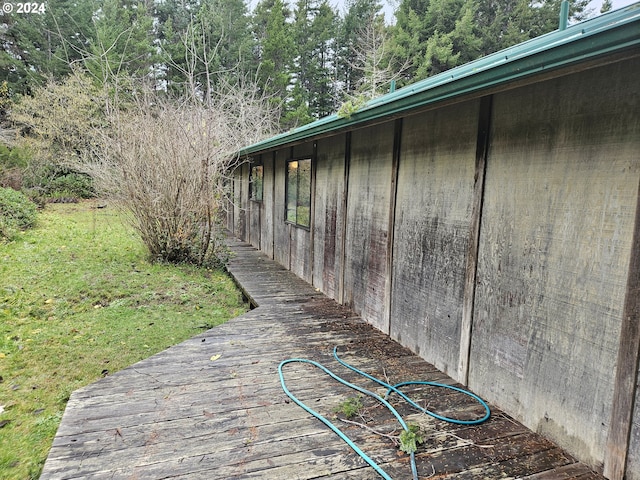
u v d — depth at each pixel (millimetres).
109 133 6801
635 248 1848
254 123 10578
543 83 2291
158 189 6469
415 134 3529
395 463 2088
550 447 2266
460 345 3023
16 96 16344
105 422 2365
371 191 4309
